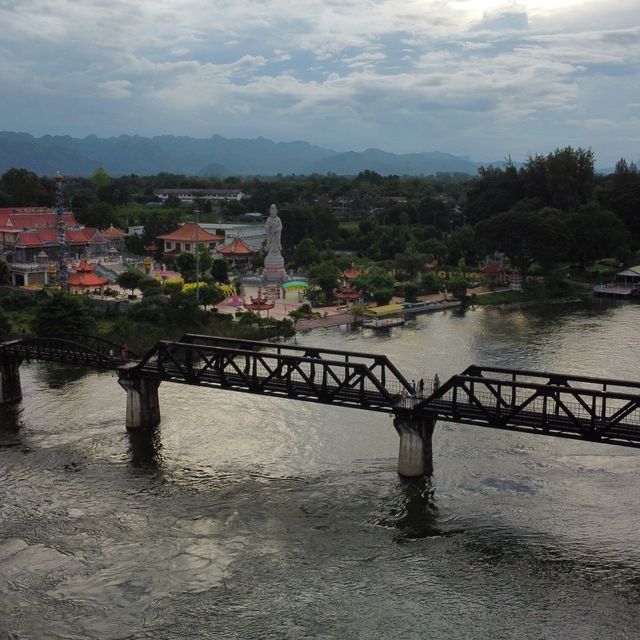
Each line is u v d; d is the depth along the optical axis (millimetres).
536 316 139625
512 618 43219
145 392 74062
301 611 43969
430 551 50219
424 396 63188
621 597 45062
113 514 55781
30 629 42406
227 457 66812
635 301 158875
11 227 184500
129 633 42062
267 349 109750
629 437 51094
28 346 86000
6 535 52500
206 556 49844
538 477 61344
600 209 194500
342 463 65125
